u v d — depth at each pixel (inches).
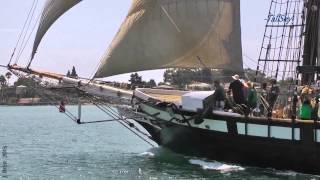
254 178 818.8
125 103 992.9
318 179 813.9
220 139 907.4
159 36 965.2
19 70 1012.5
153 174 869.2
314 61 1018.7
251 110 904.9
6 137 1939.0
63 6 969.5
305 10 1029.2
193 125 931.3
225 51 987.3
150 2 967.0
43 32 982.4
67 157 1166.3
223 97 910.4
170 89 1031.0
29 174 919.7
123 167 962.1
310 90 876.6
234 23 998.4
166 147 1043.3
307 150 834.8
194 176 842.8
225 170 885.2
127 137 1918.1
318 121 825.5
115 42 967.0
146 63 959.0
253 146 876.0
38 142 1672.0
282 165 866.8
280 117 919.0
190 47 975.0
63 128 2689.5
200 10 980.6
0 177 895.1
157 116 966.4
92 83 1002.1
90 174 901.8
